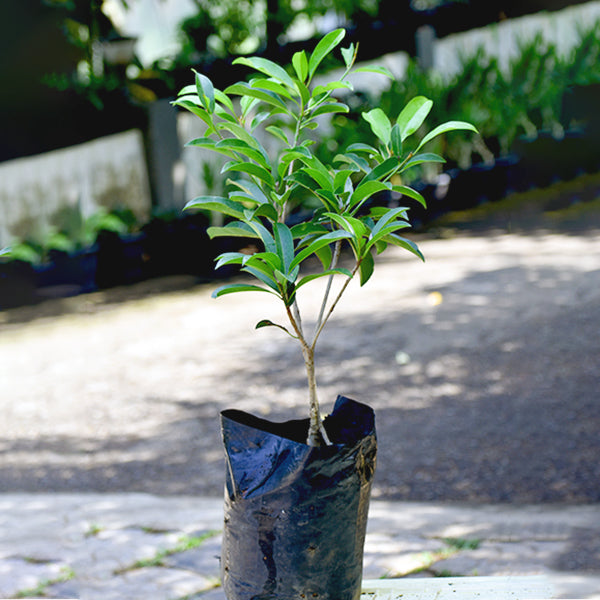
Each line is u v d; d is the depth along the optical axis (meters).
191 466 4.88
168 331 7.98
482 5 13.23
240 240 10.69
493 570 3.21
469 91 13.46
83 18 11.10
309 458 1.99
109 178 12.21
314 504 2.00
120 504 4.32
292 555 2.02
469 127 2.03
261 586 2.06
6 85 10.77
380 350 6.72
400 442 4.94
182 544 3.71
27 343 8.05
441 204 12.23
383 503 4.15
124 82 11.73
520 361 6.12
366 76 13.26
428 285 8.61
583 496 4.02
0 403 6.28
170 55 12.28
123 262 10.35
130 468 4.91
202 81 2.01
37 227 11.45
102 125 11.59
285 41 12.71
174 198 12.05
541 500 4.02
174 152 12.00
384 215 2.02
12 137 11.01
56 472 4.92
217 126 2.08
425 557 3.39
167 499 4.40
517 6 13.69
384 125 2.16
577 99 13.77
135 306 9.19
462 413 5.29
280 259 1.95
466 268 9.16
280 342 7.22
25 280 9.77
